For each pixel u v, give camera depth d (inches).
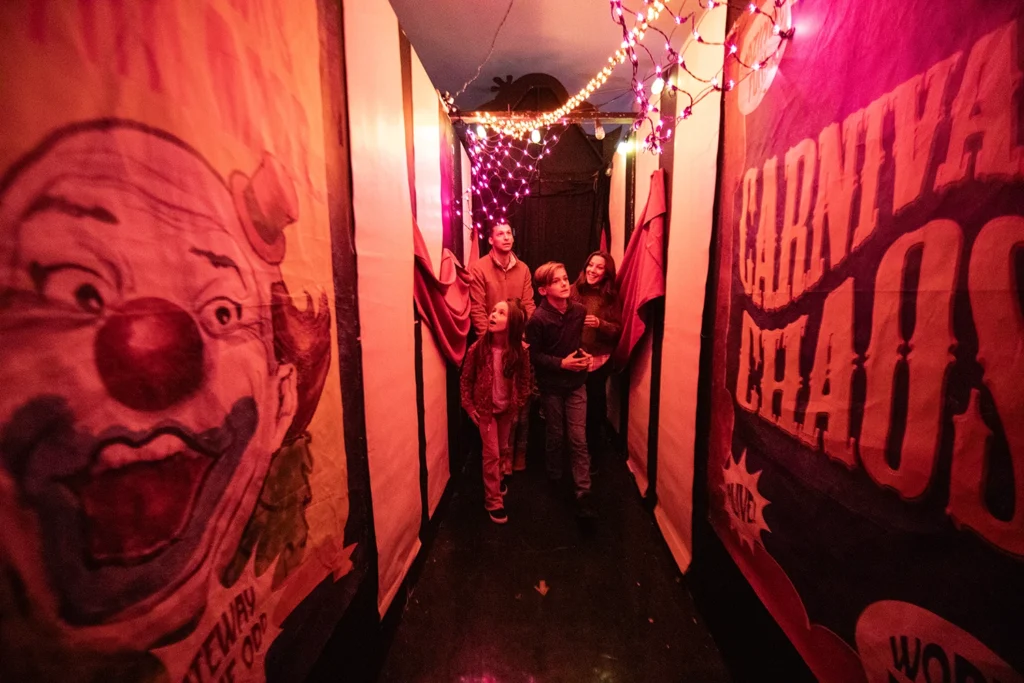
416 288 69.7
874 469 28.9
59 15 16.6
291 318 33.2
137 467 19.9
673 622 60.3
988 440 21.2
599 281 101.1
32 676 15.8
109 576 18.6
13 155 15.0
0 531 14.8
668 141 79.3
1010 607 20.3
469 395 84.1
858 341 30.5
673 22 88.3
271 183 30.6
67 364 16.9
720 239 56.2
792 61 38.9
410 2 84.9
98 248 18.1
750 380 47.5
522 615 61.9
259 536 29.3
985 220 21.1
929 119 24.3
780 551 40.9
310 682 36.4
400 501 60.0
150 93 20.6
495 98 117.1
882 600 28.2
